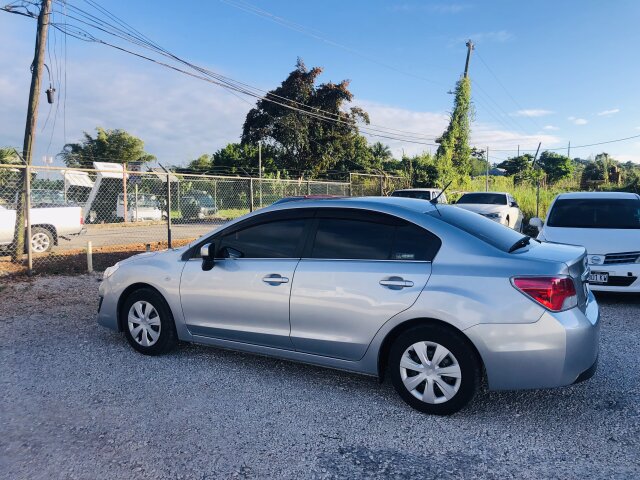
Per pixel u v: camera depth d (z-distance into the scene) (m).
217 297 4.36
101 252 12.01
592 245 6.84
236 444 3.16
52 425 3.38
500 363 3.32
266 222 4.32
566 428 3.38
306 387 4.08
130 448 3.09
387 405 3.75
